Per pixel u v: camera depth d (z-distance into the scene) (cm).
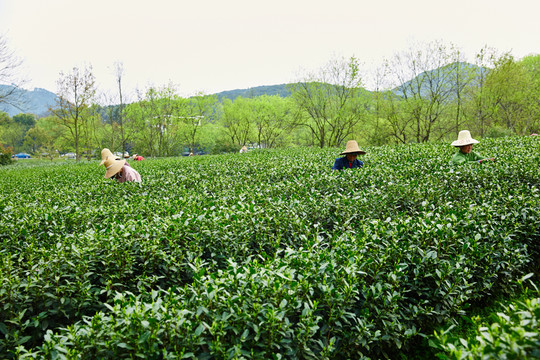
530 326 198
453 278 349
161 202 625
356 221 511
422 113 3834
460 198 582
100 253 401
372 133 4600
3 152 3703
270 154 2178
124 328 239
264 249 456
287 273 288
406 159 1080
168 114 5188
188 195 722
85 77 4125
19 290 342
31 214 547
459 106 3741
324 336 300
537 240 471
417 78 3722
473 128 3859
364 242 374
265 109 5584
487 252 385
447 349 225
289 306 269
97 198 771
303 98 4328
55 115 4403
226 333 254
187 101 5203
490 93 3384
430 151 1230
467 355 198
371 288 312
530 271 464
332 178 730
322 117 4541
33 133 7262
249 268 299
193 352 240
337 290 298
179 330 241
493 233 409
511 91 3281
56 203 723
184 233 434
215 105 5944
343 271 318
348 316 302
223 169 1177
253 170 1138
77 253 364
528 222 458
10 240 468
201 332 236
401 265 336
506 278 414
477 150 1138
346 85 4056
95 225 519
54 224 511
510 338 189
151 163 2175
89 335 242
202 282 300
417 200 572
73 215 548
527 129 3981
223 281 288
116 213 588
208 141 7238
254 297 267
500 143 1319
